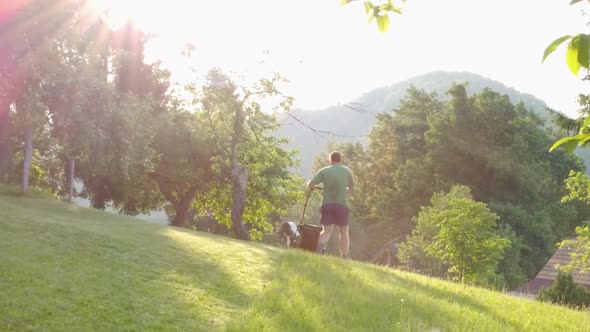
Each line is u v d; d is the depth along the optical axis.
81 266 6.49
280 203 36.97
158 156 31.86
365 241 64.50
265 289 7.13
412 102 74.25
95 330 4.84
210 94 23.58
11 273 5.77
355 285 8.43
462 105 61.00
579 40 1.85
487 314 8.34
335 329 6.16
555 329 8.20
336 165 11.65
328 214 11.49
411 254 37.78
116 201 36.84
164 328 5.18
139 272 6.77
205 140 32.50
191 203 40.09
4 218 8.16
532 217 53.62
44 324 4.75
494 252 30.83
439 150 60.12
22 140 18.31
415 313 7.45
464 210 31.25
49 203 12.35
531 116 67.75
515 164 56.59
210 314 5.82
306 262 9.40
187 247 8.71
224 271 7.71
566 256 37.12
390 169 72.44
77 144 16.05
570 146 2.11
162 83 37.06
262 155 28.11
